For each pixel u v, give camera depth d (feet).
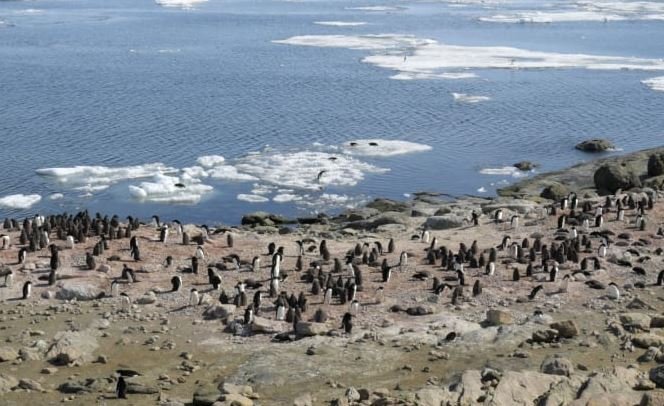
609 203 291.58
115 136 504.43
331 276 214.28
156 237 257.96
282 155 462.19
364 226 310.04
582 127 542.57
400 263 230.07
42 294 208.23
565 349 171.53
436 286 211.20
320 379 159.84
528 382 143.54
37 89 643.45
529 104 608.60
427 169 443.32
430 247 245.45
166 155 466.70
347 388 154.71
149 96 622.54
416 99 622.13
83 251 239.09
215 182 415.44
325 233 284.82
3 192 399.65
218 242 256.32
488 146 493.77
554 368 153.89
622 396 132.98
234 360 172.45
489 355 168.66
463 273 217.77
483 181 424.87
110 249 241.55
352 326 188.03
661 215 280.72
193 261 223.30
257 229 299.58
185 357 174.09
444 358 168.14
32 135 504.02
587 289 212.23
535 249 244.42
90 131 515.50
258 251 246.47
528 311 197.77
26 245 245.45
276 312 195.62
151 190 396.57
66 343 176.04
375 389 152.15
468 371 152.15
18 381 159.53
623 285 214.28
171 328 190.08
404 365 165.07
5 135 502.79
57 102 596.29
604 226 269.23
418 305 200.13
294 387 156.87
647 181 376.48
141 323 192.85
